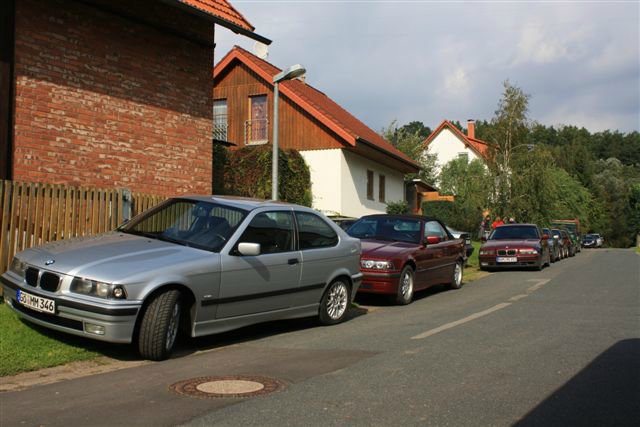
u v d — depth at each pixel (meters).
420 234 11.70
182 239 6.88
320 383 5.16
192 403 4.56
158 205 7.75
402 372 5.59
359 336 7.46
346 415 4.34
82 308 5.64
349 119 30.97
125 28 11.31
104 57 10.95
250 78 26.94
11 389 4.93
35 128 9.90
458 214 35.44
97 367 5.71
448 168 50.91
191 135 12.62
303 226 8.02
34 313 6.06
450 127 58.28
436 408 4.54
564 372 5.64
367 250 10.57
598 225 74.94
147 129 11.72
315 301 8.01
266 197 22.41
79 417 4.20
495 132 35.81
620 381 5.34
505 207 34.09
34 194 8.12
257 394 4.82
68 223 8.52
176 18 12.30
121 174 11.23
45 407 4.43
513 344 6.91
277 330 7.92
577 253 35.97
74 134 10.46
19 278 6.23
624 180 99.56
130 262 6.01
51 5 10.12
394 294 10.31
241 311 6.87
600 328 7.98
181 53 12.42
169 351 6.05
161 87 12.00
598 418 4.36
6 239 7.79
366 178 27.75
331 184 25.08
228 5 12.87
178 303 6.15
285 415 4.31
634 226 88.44
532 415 4.41
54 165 10.16
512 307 10.05
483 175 35.44
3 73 9.52
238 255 6.81
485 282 14.77
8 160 9.60
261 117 26.77
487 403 4.68
